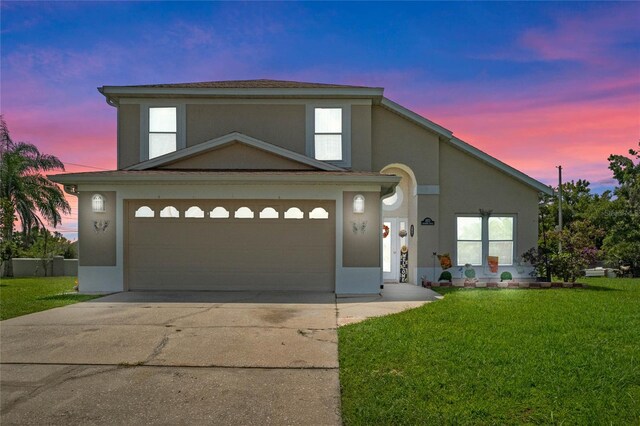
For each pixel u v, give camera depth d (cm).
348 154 1268
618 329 627
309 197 1059
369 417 349
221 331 645
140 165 1170
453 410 359
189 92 1255
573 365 460
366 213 1059
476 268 1324
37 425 347
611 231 2336
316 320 722
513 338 572
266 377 453
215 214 1077
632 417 345
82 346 564
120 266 1056
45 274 1977
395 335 592
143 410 375
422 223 1307
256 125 1275
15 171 2238
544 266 1282
